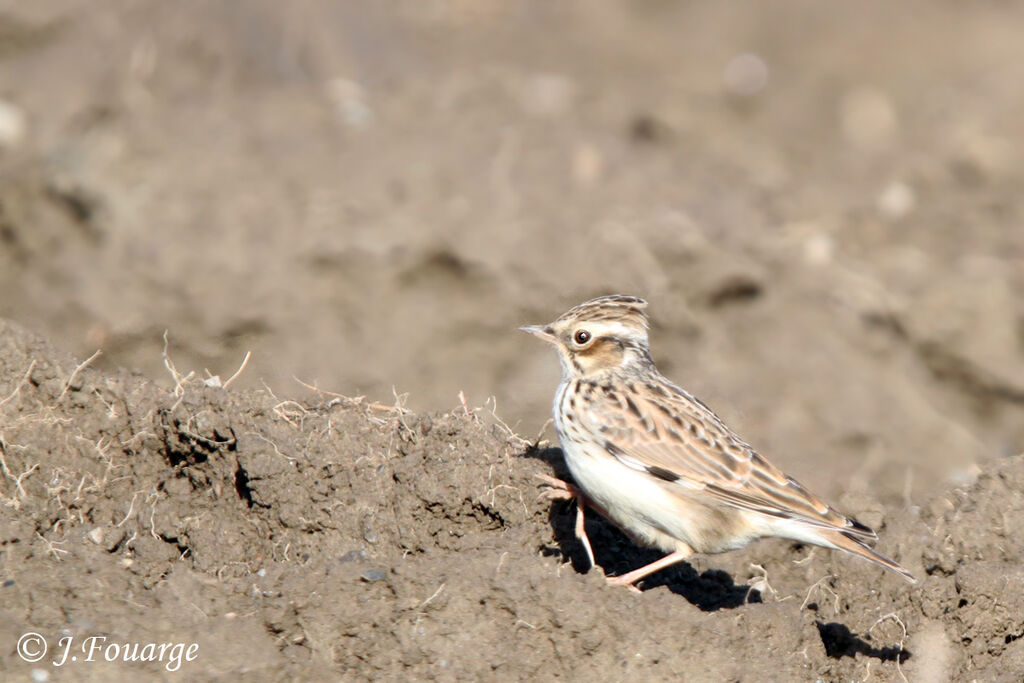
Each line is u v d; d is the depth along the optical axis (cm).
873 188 2072
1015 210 1969
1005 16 3092
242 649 833
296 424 962
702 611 913
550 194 1752
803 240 1767
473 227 1628
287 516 932
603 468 902
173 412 954
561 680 850
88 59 1941
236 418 948
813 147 2288
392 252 1590
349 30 2219
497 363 1542
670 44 2784
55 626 836
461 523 932
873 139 2364
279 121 1883
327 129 1881
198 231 1609
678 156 2059
